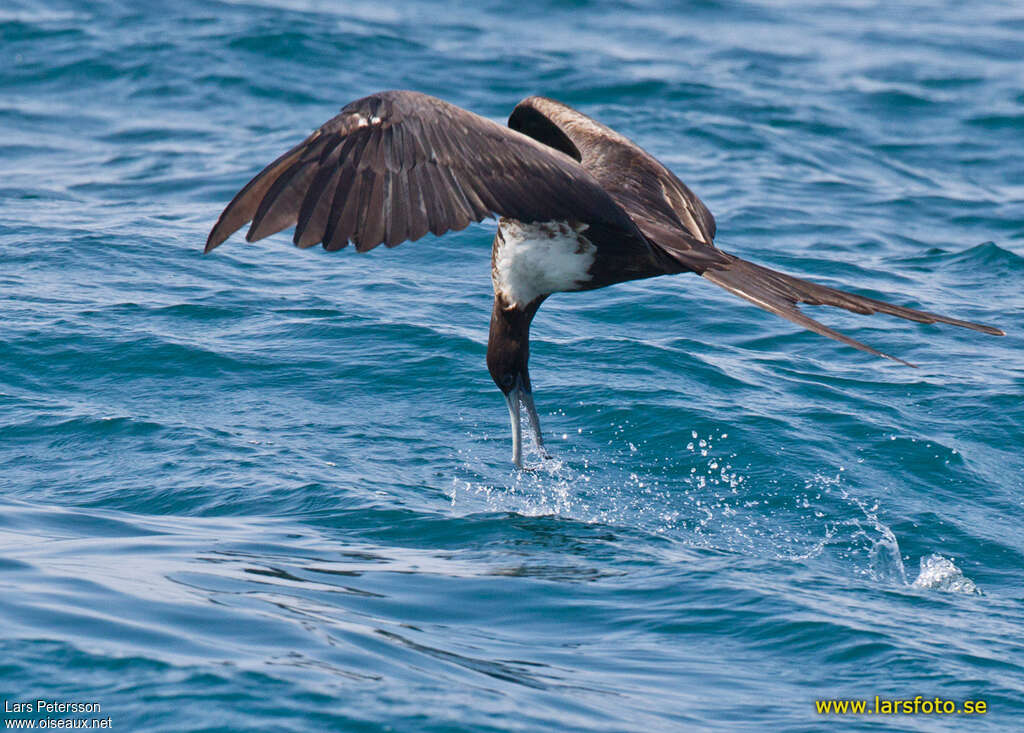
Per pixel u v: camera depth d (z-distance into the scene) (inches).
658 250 333.4
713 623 366.3
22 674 296.7
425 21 1585.9
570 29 1627.7
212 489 475.2
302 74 1305.4
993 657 356.8
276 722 282.0
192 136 1117.7
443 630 348.5
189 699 289.0
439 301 730.2
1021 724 318.0
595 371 628.7
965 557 471.2
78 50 1331.2
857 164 1138.0
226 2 1560.0
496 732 284.7
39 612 330.3
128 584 359.3
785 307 296.0
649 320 719.1
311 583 376.8
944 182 1102.4
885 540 480.4
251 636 325.7
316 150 266.4
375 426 556.7
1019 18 1876.2
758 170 1079.6
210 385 595.5
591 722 296.8
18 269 753.0
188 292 725.3
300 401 581.3
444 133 273.9
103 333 647.1
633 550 431.5
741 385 625.6
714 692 324.2
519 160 279.9
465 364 627.5
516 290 391.2
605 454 542.0
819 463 542.9
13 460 504.7
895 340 708.0
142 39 1374.3
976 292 807.1
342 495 471.2
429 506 467.2
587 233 359.3
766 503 506.3
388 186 265.9
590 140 399.5
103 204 917.8
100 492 474.0
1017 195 1069.8
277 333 662.5
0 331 641.6
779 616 371.9
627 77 1357.0
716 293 767.7
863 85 1418.6
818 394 622.8
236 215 264.5
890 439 572.1
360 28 1478.8
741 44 1612.9
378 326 673.6
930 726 314.0
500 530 448.5
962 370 666.8
